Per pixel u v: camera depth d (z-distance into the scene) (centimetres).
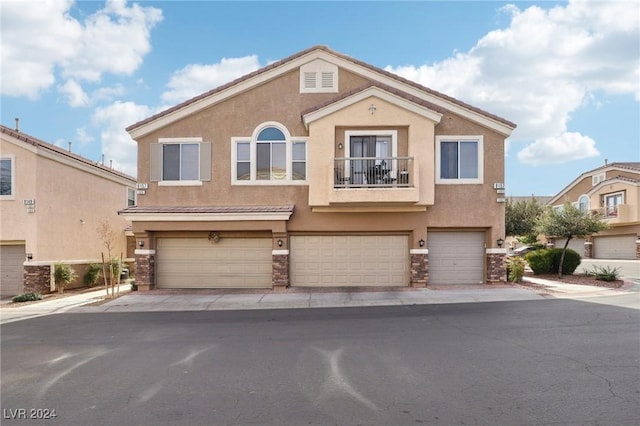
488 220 1608
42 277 1723
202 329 989
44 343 877
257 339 876
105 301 1428
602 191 3569
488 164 1619
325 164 1563
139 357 758
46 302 1481
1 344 873
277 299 1405
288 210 1554
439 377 616
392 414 495
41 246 1734
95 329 1016
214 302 1374
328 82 1653
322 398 548
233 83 1630
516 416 483
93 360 743
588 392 549
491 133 1622
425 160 1554
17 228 1717
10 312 1302
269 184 1628
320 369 666
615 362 670
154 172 1642
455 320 1023
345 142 1583
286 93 1650
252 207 1591
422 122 1562
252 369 674
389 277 1634
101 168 2139
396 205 1563
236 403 538
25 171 1723
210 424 479
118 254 2286
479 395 546
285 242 1596
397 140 1584
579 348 750
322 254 1642
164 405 536
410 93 1653
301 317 1116
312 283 1638
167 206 1630
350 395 555
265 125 1642
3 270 1764
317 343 829
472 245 1656
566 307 1168
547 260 1880
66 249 1886
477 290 1502
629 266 2544
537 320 998
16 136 1706
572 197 4066
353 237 1644
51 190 1800
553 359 689
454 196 1609
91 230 2069
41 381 636
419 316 1088
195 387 598
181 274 1650
